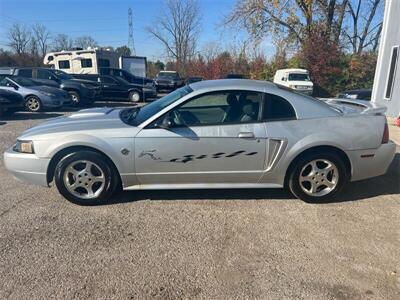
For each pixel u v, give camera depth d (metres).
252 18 24.27
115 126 3.83
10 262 2.80
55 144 3.73
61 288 2.49
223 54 32.53
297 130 3.80
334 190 3.95
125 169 3.78
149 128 3.75
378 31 29.20
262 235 3.25
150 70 45.97
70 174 3.83
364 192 4.33
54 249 3.00
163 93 24.53
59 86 13.59
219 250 2.99
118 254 2.93
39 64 50.28
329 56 22.36
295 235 3.26
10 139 7.27
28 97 11.67
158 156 3.75
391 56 10.80
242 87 3.86
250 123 3.78
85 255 2.91
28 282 2.55
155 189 3.96
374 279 2.60
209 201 4.03
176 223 3.49
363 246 3.07
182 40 44.06
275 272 2.69
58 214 3.68
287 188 4.11
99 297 2.40
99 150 3.74
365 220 3.57
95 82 15.66
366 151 3.91
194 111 3.81
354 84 22.33
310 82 19.19
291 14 23.33
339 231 3.34
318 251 2.98
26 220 3.54
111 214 3.69
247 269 2.72
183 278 2.61
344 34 26.20
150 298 2.39
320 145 3.81
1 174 4.96
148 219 3.57
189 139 3.72
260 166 3.86
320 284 2.54
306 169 3.93
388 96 11.02
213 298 2.39
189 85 4.31
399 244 3.10
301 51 23.23
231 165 3.83
